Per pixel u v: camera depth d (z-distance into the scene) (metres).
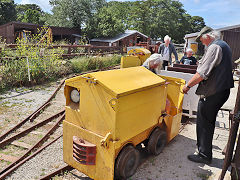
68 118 3.38
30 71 9.14
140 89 3.12
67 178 3.49
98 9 32.62
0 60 8.84
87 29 30.98
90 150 3.06
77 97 3.30
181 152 4.34
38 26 25.97
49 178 3.48
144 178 3.50
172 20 53.97
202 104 3.72
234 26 15.16
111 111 2.83
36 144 4.47
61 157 4.10
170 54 8.73
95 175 3.15
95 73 3.07
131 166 3.37
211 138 3.82
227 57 3.43
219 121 6.02
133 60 8.48
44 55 10.05
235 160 2.94
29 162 3.89
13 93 7.89
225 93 3.58
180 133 5.19
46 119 5.75
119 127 2.92
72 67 12.02
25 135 5.02
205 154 3.89
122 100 2.85
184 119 6.05
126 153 3.16
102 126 2.98
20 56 9.30
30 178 3.48
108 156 2.95
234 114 2.80
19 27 24.64
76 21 32.75
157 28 52.78
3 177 3.47
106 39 30.06
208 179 3.51
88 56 14.54
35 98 7.51
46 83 9.54
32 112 6.28
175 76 5.86
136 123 3.25
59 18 33.09
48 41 11.22
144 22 53.38
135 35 32.41
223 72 3.45
